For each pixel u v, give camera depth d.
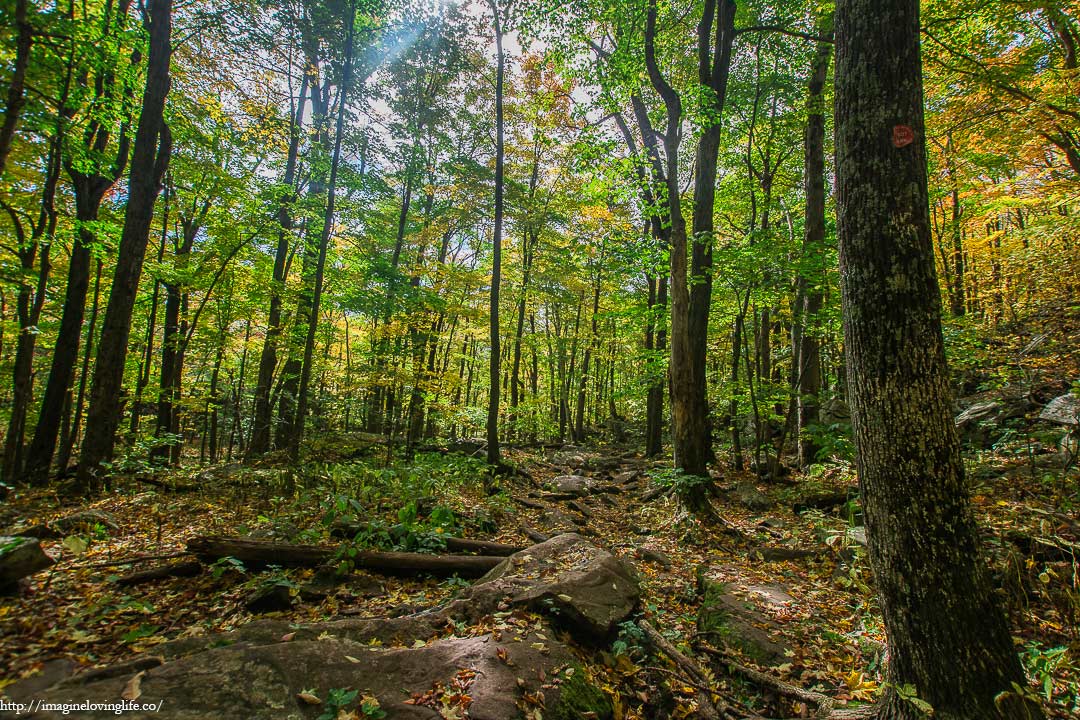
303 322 13.15
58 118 7.48
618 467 14.73
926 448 2.46
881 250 2.58
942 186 14.05
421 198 18.95
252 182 11.59
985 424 7.97
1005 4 8.51
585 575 4.19
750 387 10.22
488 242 24.17
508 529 6.89
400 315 11.97
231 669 2.50
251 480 8.23
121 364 7.56
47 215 8.41
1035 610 3.85
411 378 11.45
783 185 15.80
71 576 3.91
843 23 2.82
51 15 5.92
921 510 2.45
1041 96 9.78
